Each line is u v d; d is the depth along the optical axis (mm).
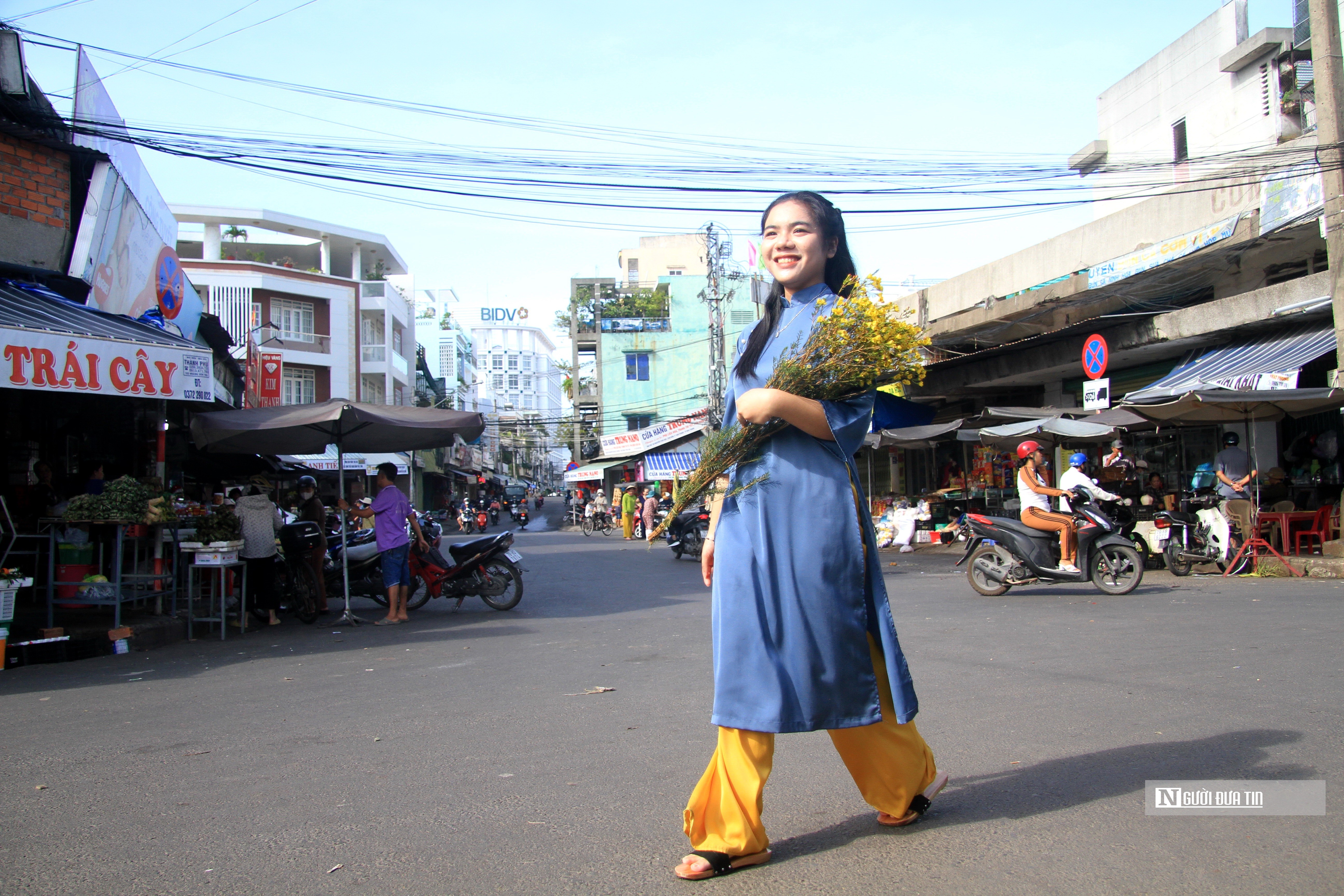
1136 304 15008
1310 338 11828
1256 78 15469
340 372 39125
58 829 3107
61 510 8688
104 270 10273
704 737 4137
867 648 2596
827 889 2389
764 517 2551
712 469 2631
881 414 19906
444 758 3904
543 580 14000
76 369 7297
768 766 2568
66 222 9734
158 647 8094
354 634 8773
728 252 29922
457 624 9258
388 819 3096
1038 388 18953
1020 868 2473
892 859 2564
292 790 3488
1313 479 12297
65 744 4422
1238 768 3291
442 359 64438
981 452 18625
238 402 19453
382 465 9703
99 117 10844
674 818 3018
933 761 2885
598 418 42969
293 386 38125
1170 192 14547
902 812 2768
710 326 29547
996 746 3742
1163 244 13672
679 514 2773
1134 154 18641
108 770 3887
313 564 9883
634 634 7898
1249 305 12500
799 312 2701
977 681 5188
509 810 3150
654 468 33844
